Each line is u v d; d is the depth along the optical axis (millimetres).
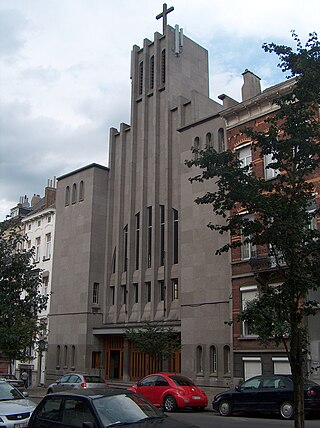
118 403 8258
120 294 34688
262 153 10766
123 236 35906
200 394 20391
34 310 24562
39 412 8867
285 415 17172
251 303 10688
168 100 34531
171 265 31562
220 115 28750
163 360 28500
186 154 31047
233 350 25078
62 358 35812
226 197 10469
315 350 20625
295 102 10984
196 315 27812
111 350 34281
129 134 37469
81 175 38844
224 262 27156
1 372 39344
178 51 35938
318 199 22391
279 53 10742
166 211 32500
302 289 9508
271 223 9859
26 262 24125
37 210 45594
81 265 36469
